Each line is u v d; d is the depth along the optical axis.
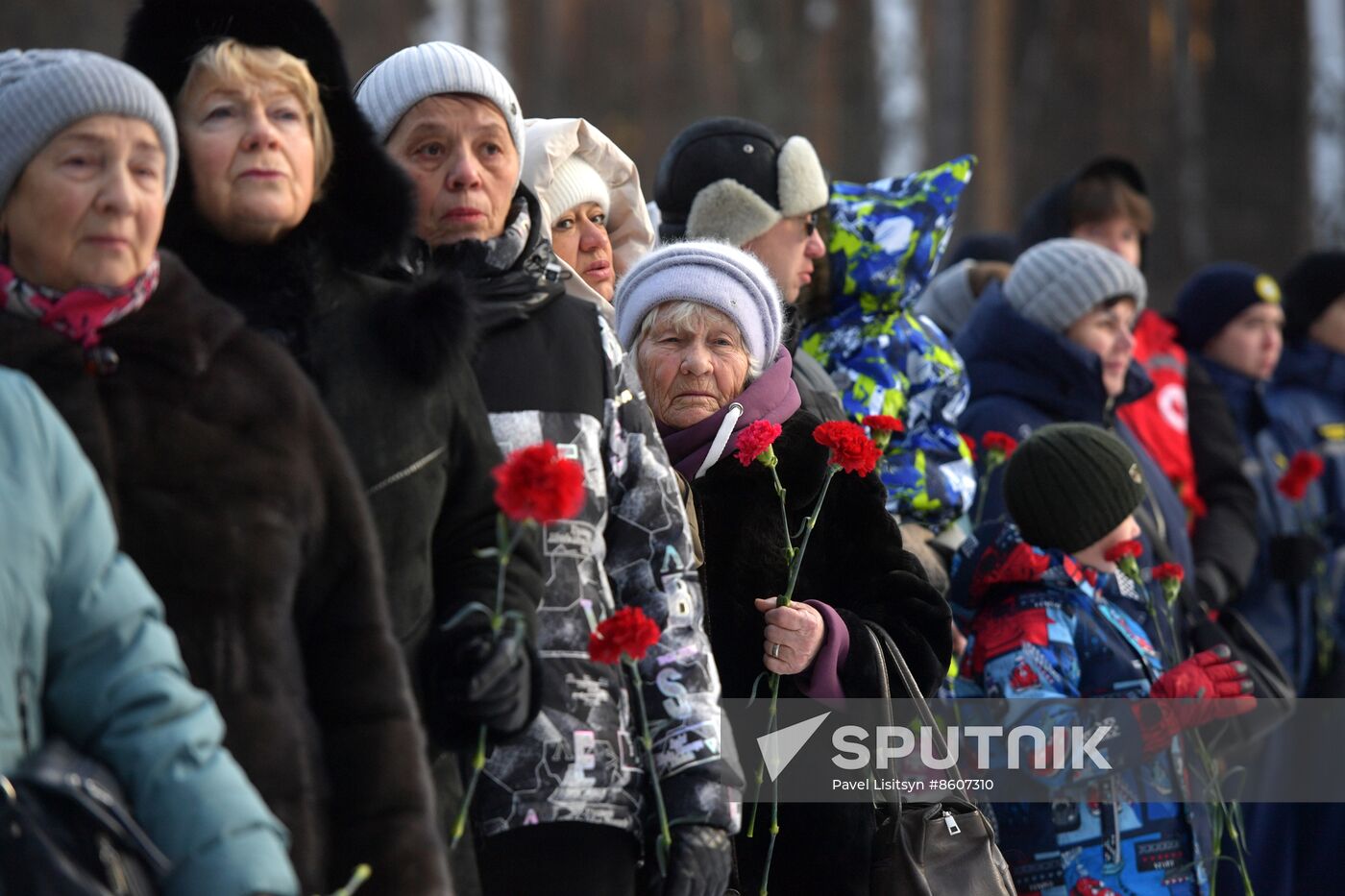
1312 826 16.61
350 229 7.70
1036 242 18.92
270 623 6.51
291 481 6.64
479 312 8.37
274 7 7.62
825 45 61.22
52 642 5.95
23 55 6.67
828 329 13.98
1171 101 59.47
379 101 9.04
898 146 59.78
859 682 9.64
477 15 58.56
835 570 10.20
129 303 6.59
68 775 5.78
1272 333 18.55
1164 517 14.98
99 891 5.64
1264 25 59.12
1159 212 58.41
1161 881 11.45
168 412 6.51
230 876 5.84
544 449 7.16
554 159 11.05
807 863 9.77
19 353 6.42
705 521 10.02
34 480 5.92
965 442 14.69
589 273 11.33
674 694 8.38
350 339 7.50
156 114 6.68
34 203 6.52
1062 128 58.97
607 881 8.06
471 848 7.72
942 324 17.67
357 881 6.38
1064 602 11.75
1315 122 58.50
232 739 6.36
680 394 10.23
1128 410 16.64
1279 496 18.28
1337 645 17.73
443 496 7.67
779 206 13.40
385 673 6.78
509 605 7.49
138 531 6.38
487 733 7.57
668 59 59.47
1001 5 56.91
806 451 10.20
